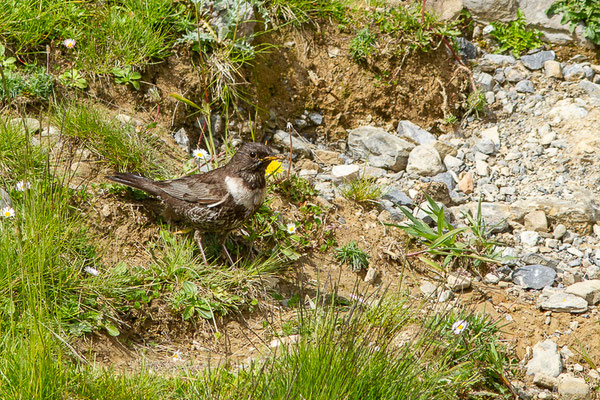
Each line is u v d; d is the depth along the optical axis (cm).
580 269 1083
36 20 1127
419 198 1181
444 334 879
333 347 719
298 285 990
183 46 1200
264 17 1279
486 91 1363
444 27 1348
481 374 863
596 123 1290
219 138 1219
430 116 1334
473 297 1025
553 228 1159
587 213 1138
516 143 1302
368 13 1360
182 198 933
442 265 1054
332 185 1182
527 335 964
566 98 1353
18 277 789
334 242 1070
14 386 680
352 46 1312
